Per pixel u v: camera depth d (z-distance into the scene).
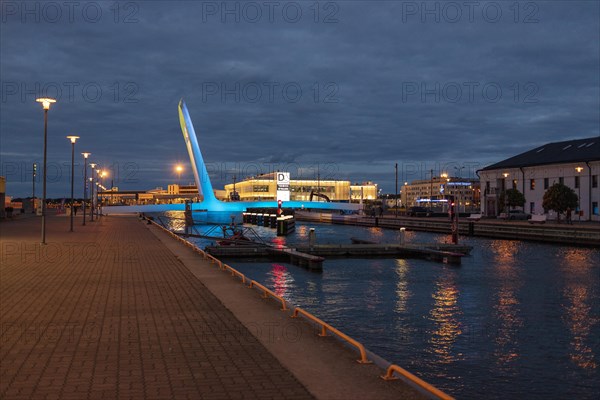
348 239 68.31
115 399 6.70
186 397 6.79
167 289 15.99
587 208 79.50
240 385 7.24
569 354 15.80
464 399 12.34
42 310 12.67
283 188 159.00
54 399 6.69
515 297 25.64
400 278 32.12
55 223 67.06
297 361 8.36
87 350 9.05
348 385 7.20
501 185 98.56
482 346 16.62
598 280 31.09
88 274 19.45
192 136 140.88
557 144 96.88
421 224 82.31
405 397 6.74
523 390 12.91
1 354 8.80
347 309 22.61
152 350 9.06
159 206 146.88
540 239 56.28
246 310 12.65
